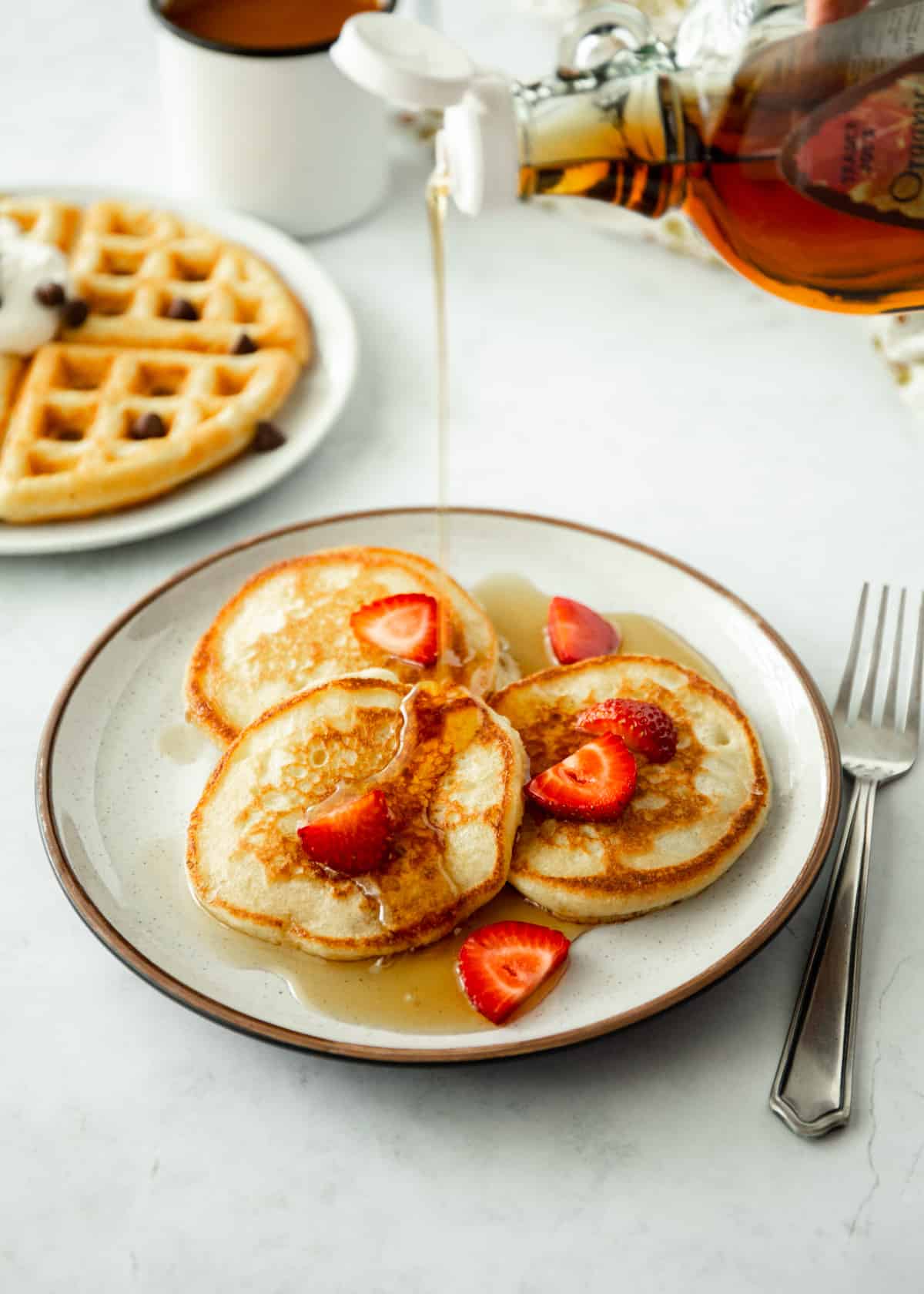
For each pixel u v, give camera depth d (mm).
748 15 506
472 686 573
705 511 687
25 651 621
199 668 574
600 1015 485
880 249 521
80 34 1006
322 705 541
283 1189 472
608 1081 492
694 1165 476
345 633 577
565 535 629
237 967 501
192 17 792
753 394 747
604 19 616
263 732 539
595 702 558
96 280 753
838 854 542
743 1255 459
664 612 607
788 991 512
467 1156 478
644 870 511
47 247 741
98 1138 482
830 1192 471
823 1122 475
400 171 868
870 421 733
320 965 501
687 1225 465
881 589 619
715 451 717
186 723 573
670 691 560
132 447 663
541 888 511
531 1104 488
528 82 509
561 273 814
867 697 583
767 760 556
